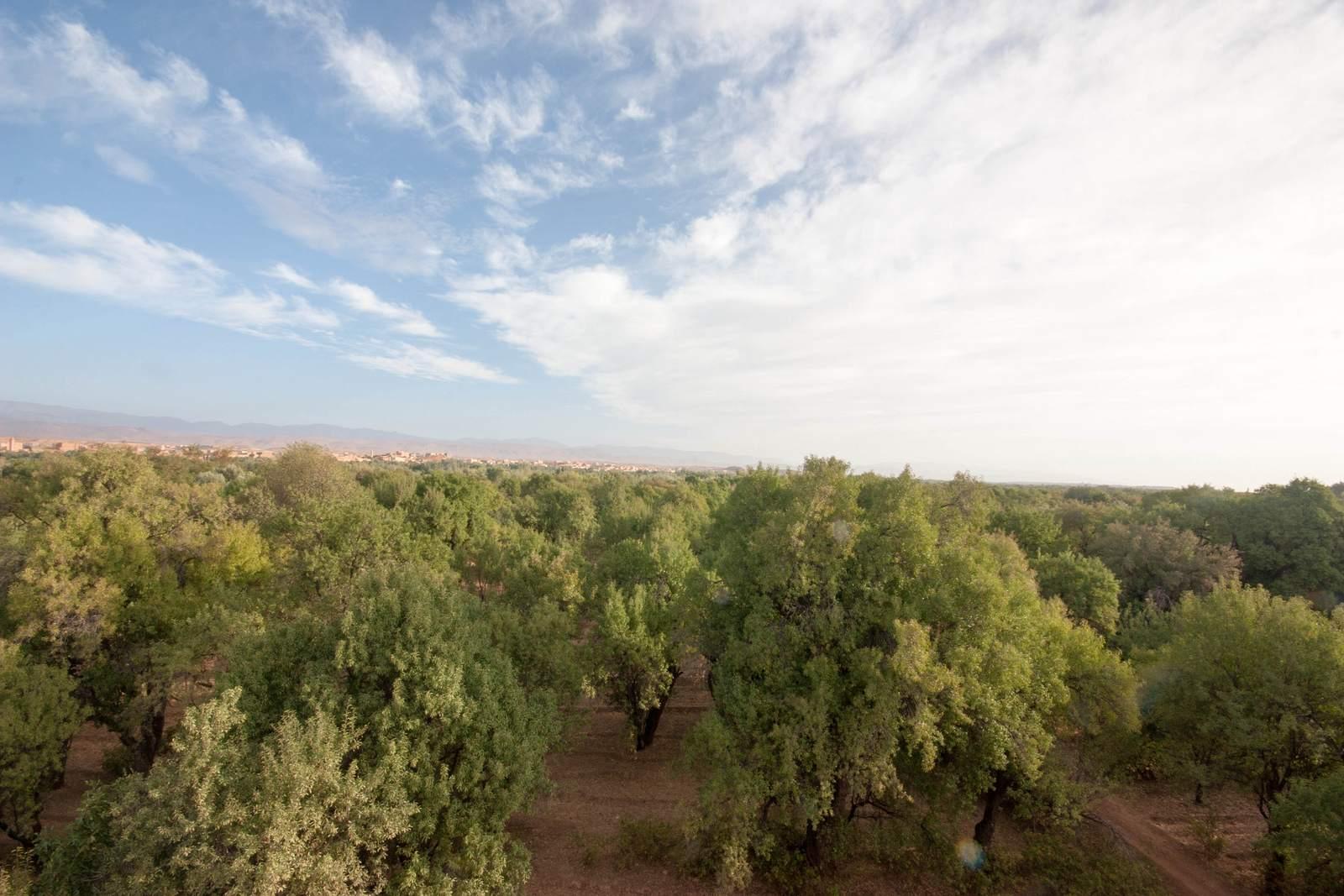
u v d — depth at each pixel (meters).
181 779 12.37
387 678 17.64
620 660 27.61
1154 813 24.30
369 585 19.48
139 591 25.38
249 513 41.88
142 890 12.17
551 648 23.39
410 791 16.27
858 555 19.50
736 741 18.89
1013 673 17.69
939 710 17.31
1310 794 16.72
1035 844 20.53
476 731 17.56
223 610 23.70
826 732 17.47
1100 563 37.19
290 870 12.25
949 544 21.28
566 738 23.67
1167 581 40.97
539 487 92.12
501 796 17.14
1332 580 40.44
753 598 20.16
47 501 33.50
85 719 21.20
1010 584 21.33
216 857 12.05
